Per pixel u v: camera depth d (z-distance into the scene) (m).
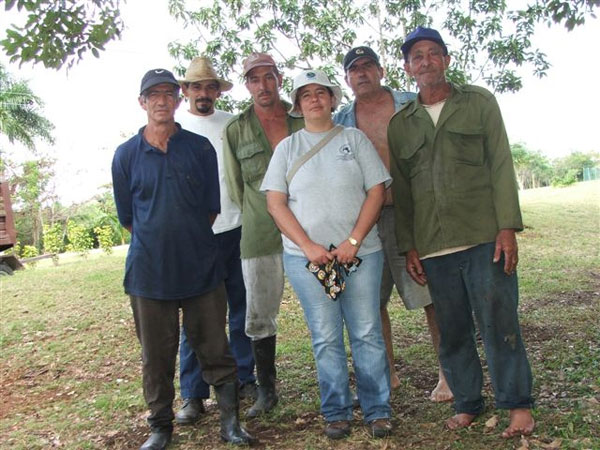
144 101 3.44
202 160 3.58
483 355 4.91
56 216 31.20
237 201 4.23
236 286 4.40
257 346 4.06
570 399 3.69
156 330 3.47
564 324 5.58
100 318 7.49
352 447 3.33
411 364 4.76
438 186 3.26
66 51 5.32
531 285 7.66
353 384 4.45
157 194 3.41
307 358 5.21
